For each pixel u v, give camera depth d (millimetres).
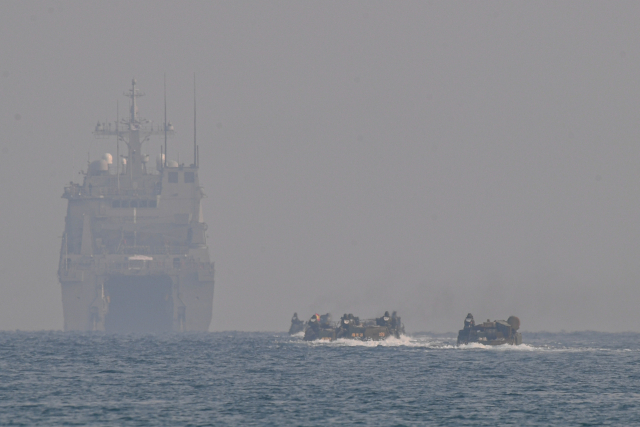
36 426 192875
